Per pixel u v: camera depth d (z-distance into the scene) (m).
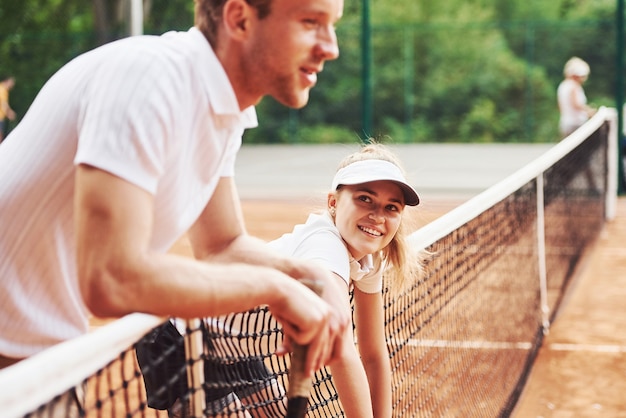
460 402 5.29
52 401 1.65
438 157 24.39
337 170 3.39
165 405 2.63
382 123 32.34
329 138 31.08
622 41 16.41
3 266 2.14
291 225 13.80
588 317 8.46
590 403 6.19
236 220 2.58
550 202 9.41
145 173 1.97
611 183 14.05
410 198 3.26
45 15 23.73
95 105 1.99
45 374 1.60
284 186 18.22
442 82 32.47
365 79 17.19
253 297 2.06
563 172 10.35
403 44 32.66
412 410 4.55
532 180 8.04
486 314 6.79
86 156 1.93
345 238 3.25
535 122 32.31
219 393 2.58
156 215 2.16
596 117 13.74
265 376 3.10
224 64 2.13
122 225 1.92
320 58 2.12
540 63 32.59
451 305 6.52
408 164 22.42
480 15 35.59
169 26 23.27
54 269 2.17
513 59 32.53
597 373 6.82
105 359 1.84
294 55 2.07
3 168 2.15
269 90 2.15
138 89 1.99
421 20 36.34
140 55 2.04
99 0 22.14
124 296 1.92
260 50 2.08
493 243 7.11
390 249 3.54
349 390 2.93
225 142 2.23
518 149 27.16
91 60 2.11
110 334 1.84
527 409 5.95
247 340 2.84
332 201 3.38
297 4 2.04
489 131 32.09
